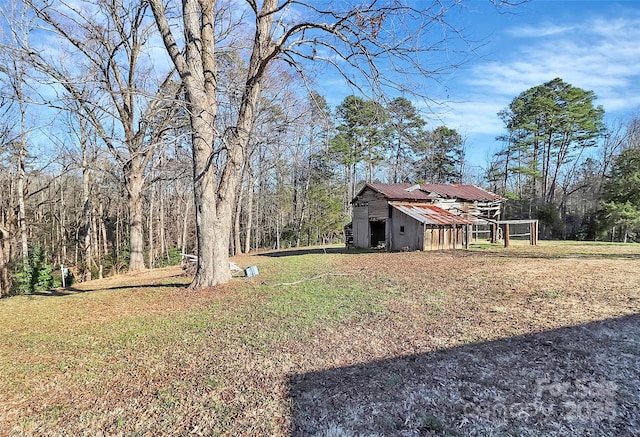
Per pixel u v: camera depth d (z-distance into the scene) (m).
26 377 4.03
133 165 16.23
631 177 25.41
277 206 31.72
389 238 19.11
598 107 32.78
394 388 3.45
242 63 14.17
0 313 7.47
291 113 14.44
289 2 7.42
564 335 4.61
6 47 8.85
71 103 9.88
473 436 2.72
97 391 3.64
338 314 6.03
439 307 6.31
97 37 14.14
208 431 2.88
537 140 33.81
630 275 8.80
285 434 2.80
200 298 7.77
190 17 8.17
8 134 17.48
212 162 8.76
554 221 31.83
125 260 25.16
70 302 8.45
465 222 17.86
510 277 8.95
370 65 6.64
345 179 35.03
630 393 3.19
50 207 26.27
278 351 4.50
